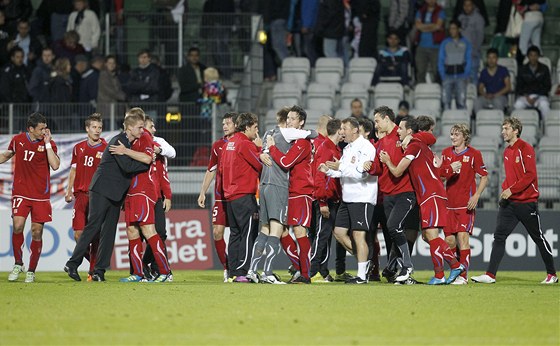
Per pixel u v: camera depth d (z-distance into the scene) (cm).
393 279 5047
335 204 5109
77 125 7119
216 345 2542
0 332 2762
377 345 2544
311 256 5138
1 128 7088
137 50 8212
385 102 8119
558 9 9019
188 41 8181
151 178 4862
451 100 8069
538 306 3522
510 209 5066
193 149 6925
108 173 4850
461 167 5072
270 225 4647
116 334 2727
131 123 4794
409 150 4538
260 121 8294
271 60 8569
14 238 5025
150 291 4125
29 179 4975
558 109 8306
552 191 6838
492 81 8144
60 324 2933
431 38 8375
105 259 4981
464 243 5100
